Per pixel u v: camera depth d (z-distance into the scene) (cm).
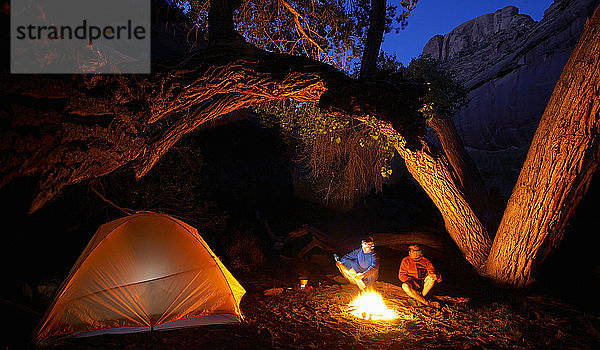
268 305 620
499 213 997
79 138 330
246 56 580
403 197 1194
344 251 915
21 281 565
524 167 703
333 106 576
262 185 1371
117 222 530
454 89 1155
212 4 604
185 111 711
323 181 1159
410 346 479
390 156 786
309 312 593
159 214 552
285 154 1458
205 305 534
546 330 530
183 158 871
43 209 493
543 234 680
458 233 806
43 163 277
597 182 804
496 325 546
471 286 732
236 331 508
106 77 372
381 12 675
